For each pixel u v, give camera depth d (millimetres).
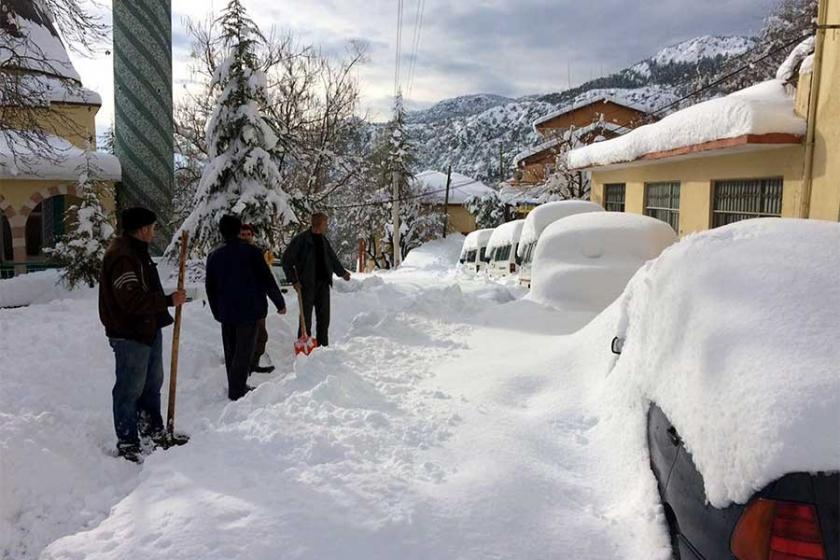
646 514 2953
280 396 4961
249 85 13109
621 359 4090
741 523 2141
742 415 2295
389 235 46969
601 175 19109
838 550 1998
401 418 4316
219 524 2984
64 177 18531
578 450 3785
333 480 3393
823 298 2686
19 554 3555
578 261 8203
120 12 19172
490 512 3047
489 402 4602
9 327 8609
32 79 16094
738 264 3113
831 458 2070
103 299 4809
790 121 9734
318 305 8258
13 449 4219
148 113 19625
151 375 5168
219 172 12984
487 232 23203
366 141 35969
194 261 14734
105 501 4090
